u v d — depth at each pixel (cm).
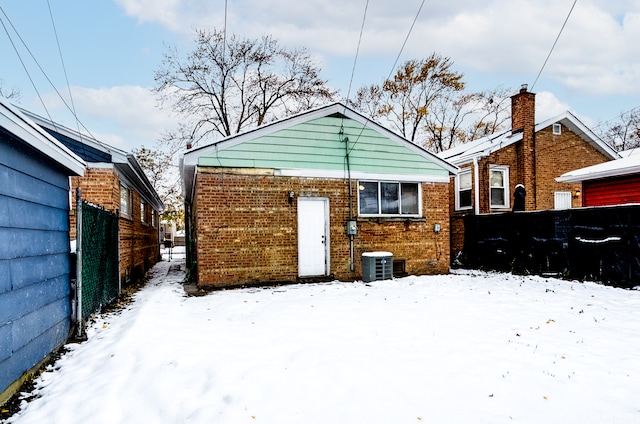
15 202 369
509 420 305
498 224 1262
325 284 962
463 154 1600
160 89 2586
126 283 1034
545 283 960
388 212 1098
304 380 374
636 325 576
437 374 388
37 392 373
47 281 451
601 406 328
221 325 575
